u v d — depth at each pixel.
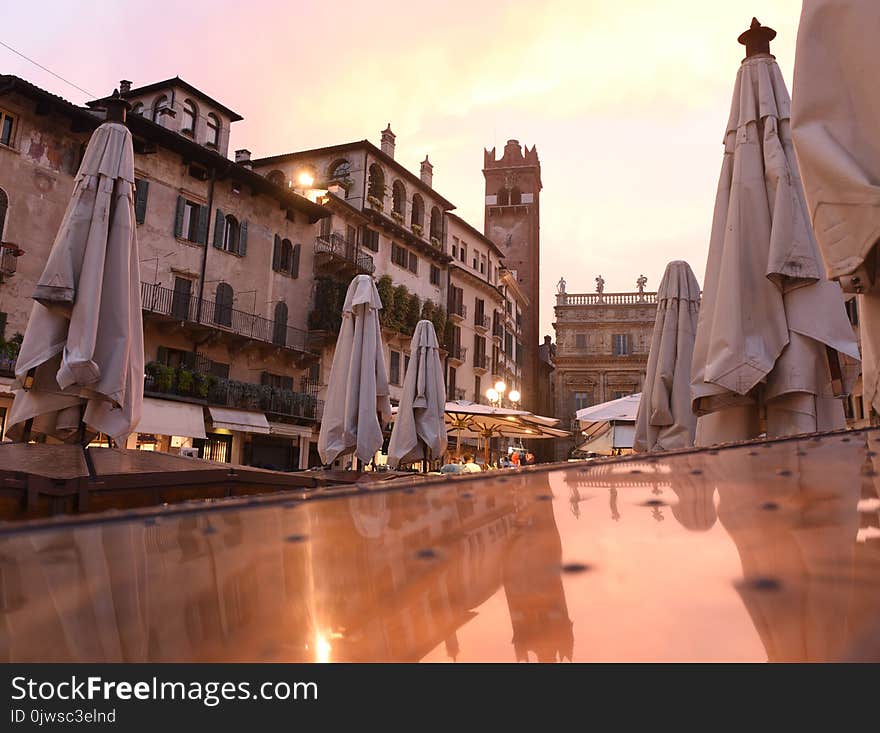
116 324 5.42
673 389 7.25
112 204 5.72
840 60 2.23
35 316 5.37
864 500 0.93
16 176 19.84
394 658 0.49
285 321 29.09
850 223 2.15
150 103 27.39
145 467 4.49
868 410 2.38
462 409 14.70
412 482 1.43
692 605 0.56
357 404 9.09
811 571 0.62
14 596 0.66
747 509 0.93
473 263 45.34
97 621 0.59
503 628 0.53
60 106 20.44
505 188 64.75
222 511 1.15
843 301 3.89
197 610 0.61
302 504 1.21
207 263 25.81
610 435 16.97
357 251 33.06
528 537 0.85
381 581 0.69
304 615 0.59
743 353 3.85
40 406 5.29
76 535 0.96
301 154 35.09
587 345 53.28
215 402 24.16
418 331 11.45
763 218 4.10
